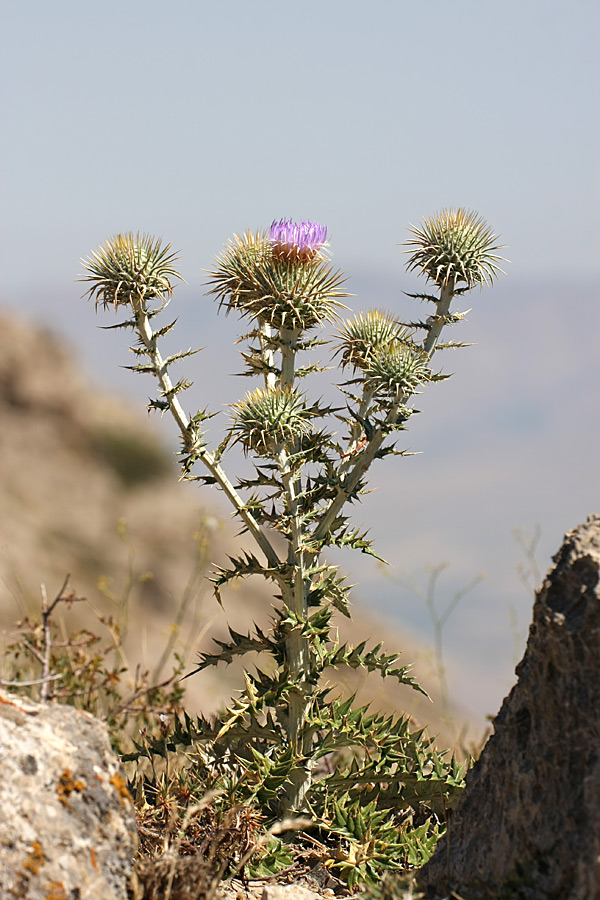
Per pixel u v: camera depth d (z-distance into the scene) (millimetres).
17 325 38688
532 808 3127
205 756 4328
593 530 3363
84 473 35000
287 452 4504
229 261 4582
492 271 4711
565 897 2898
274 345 4500
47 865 2840
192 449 4242
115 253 4301
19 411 36344
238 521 4539
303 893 3723
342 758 5348
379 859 3943
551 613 3189
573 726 3055
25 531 28484
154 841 3889
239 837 3939
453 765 4398
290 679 4246
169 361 4309
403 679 4219
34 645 5211
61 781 3055
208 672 12180
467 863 3316
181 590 28859
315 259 4523
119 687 5703
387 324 4848
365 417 4547
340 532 4469
